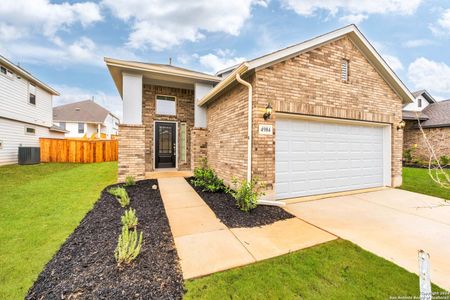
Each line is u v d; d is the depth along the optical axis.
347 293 2.16
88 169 10.24
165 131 9.55
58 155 12.80
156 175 8.30
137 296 2.05
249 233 3.52
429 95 17.47
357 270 2.54
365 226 3.87
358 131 6.80
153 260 2.65
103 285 2.18
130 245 2.83
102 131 29.28
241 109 5.71
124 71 7.52
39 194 5.69
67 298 2.02
